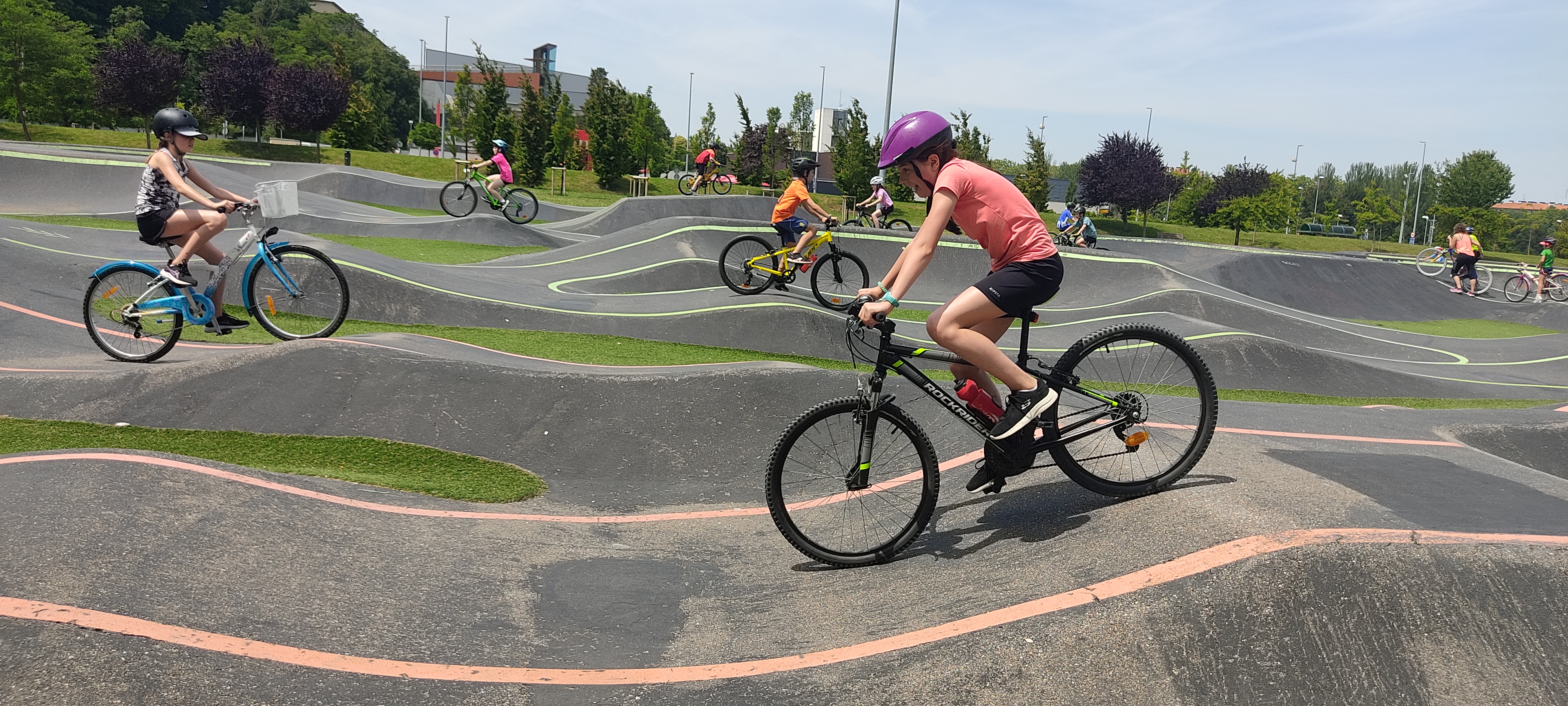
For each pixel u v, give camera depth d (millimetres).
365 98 52094
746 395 5344
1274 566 2553
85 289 8086
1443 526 2789
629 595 3178
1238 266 22688
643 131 42281
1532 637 2348
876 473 3494
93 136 40250
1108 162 42844
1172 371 3488
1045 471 4016
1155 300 14711
